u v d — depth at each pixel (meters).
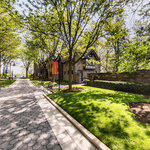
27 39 12.77
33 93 8.70
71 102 5.13
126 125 2.75
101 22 6.84
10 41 15.38
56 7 6.50
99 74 13.12
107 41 7.81
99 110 3.84
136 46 5.22
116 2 5.86
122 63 6.43
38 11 6.95
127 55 5.79
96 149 2.08
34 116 3.89
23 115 3.98
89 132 2.59
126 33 7.10
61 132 2.78
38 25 7.30
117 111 3.68
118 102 4.78
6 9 6.32
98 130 2.63
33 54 19.02
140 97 5.84
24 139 2.47
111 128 2.66
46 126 3.12
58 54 14.59
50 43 15.76
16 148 2.14
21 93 8.71
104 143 2.16
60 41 12.41
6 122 3.38
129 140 2.16
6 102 5.91
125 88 8.05
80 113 3.76
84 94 6.76
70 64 8.61
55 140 2.43
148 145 1.97
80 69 18.20
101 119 3.16
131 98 5.60
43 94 7.94
